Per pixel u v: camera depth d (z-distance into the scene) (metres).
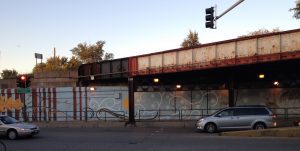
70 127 35.38
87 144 21.14
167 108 42.66
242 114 27.55
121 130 31.02
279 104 38.97
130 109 36.38
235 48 30.06
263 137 23.58
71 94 43.38
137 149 18.64
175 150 18.03
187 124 34.66
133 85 37.91
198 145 19.84
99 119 42.72
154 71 36.16
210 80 41.53
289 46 26.95
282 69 35.25
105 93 43.19
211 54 31.86
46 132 29.45
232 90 36.03
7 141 23.14
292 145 19.27
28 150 18.88
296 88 38.50
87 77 45.69
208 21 22.00
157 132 28.70
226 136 24.77
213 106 41.34
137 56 37.62
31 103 43.69
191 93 42.16
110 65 41.19
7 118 25.33
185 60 33.91
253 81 39.97
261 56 28.33
